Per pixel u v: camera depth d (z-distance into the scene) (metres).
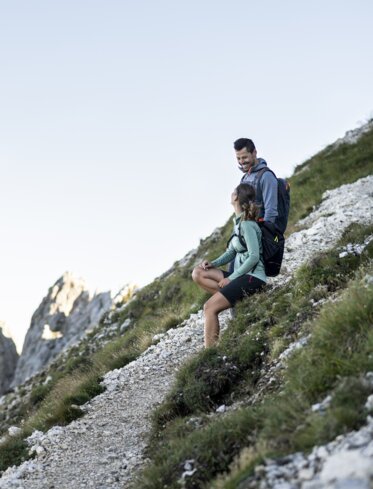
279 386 8.02
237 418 7.31
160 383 12.70
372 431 5.29
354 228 14.05
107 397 12.73
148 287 30.06
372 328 7.00
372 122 32.16
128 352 16.72
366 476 4.58
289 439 6.10
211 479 6.68
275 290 11.97
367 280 8.34
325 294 10.01
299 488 5.06
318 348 7.36
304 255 16.25
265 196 11.26
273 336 9.54
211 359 9.89
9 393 32.06
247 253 10.85
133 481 8.21
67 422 11.83
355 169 26.33
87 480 8.99
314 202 23.92
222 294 10.70
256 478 5.57
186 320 17.44
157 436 9.50
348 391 6.12
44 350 67.38
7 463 10.88
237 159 11.78
